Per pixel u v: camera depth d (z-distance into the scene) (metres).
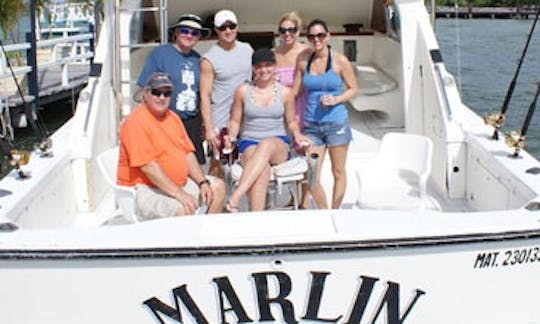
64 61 14.22
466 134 4.67
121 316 3.12
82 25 21.61
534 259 3.25
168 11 6.82
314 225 3.14
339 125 4.54
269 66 4.20
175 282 3.06
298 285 3.07
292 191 4.40
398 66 6.13
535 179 3.75
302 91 4.67
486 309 3.26
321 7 7.07
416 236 3.05
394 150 4.50
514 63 19.78
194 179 4.05
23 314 3.14
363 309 3.13
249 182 3.97
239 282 3.06
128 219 3.88
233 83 4.69
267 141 4.12
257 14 7.04
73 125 4.68
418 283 3.14
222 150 4.43
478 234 3.10
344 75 4.53
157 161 3.88
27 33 12.88
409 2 5.59
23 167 4.10
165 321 3.12
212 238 3.03
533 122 13.16
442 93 4.91
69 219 4.51
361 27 7.24
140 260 3.02
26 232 3.15
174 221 3.22
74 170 4.59
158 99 3.83
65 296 3.10
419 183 4.25
